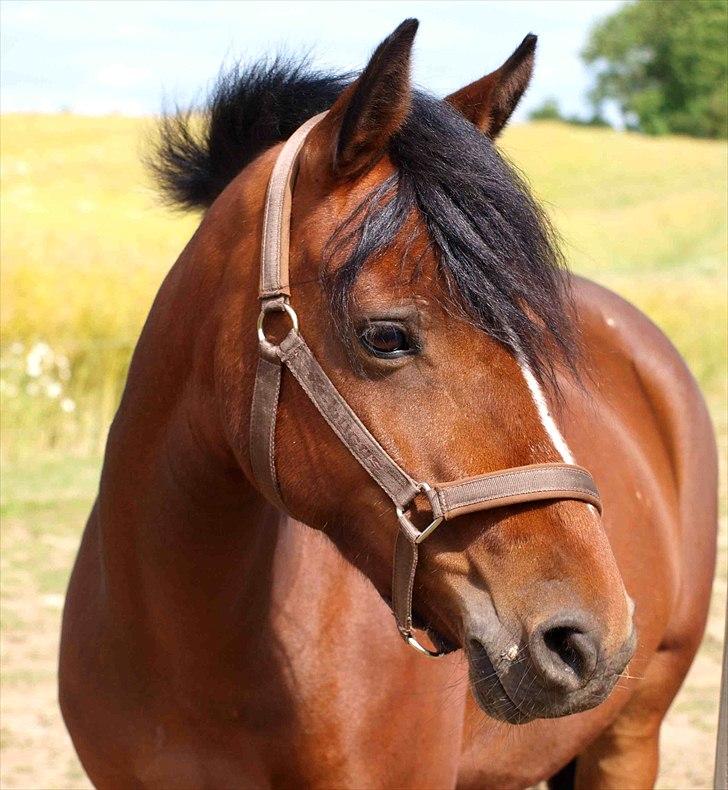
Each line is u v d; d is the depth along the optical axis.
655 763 3.91
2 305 12.68
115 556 2.59
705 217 35.94
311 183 2.22
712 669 6.90
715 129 55.34
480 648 2.04
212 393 2.36
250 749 2.57
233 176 2.95
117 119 44.56
